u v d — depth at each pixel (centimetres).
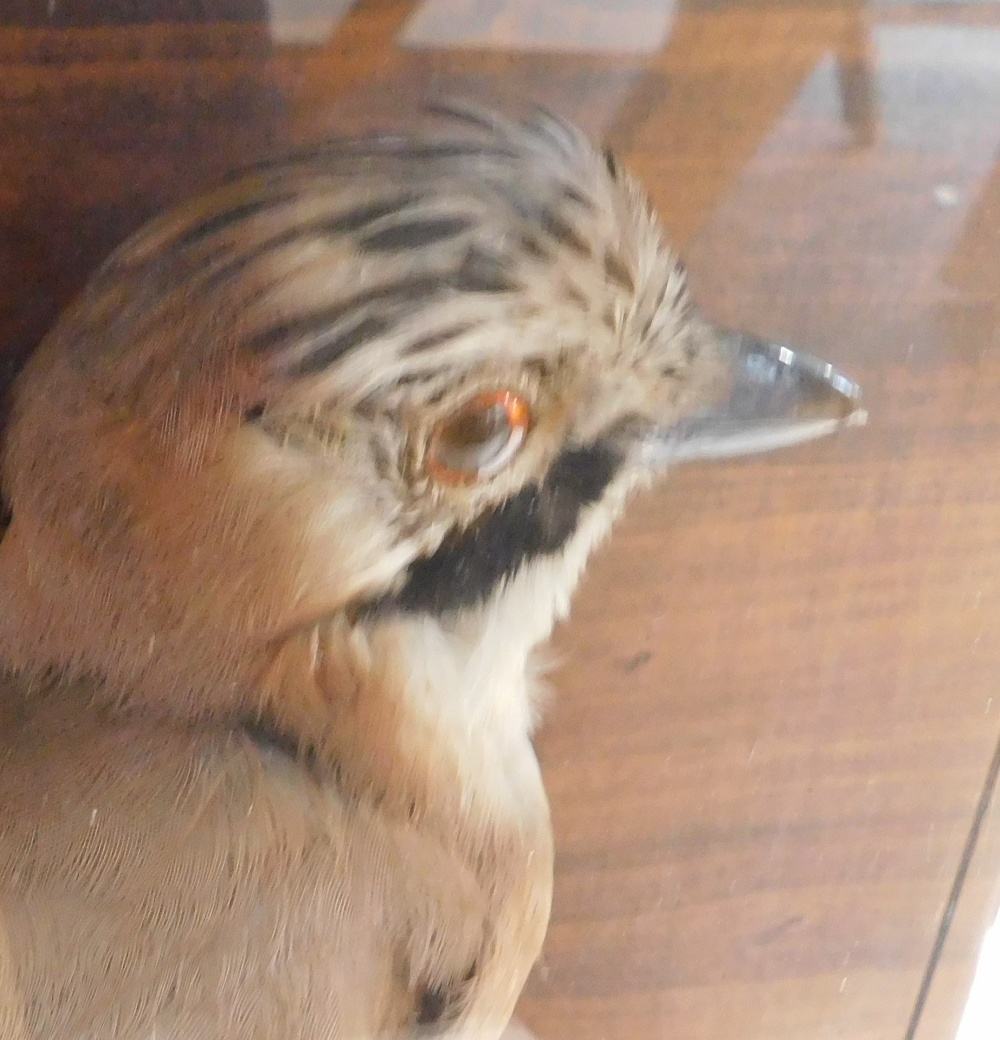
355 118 23
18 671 23
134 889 23
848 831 28
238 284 22
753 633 27
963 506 26
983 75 24
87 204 23
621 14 23
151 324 22
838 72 24
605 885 28
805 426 24
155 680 23
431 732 24
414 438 22
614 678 27
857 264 25
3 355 23
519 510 24
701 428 24
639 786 27
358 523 22
